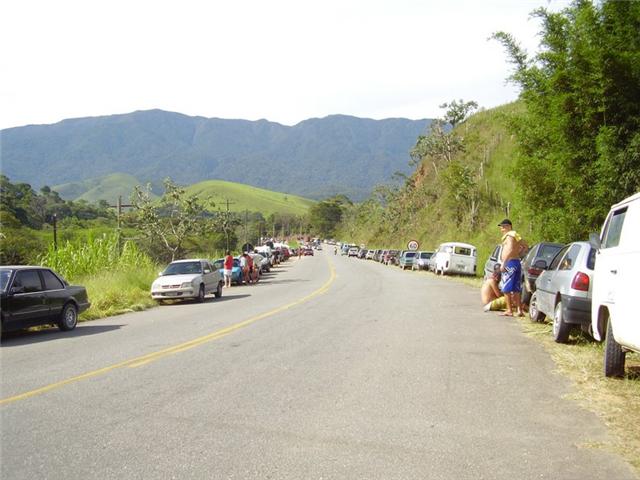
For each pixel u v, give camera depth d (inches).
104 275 932.0
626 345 272.1
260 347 400.2
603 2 607.2
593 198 660.1
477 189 2151.8
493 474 177.3
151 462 188.5
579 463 186.1
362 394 271.9
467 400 261.1
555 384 290.2
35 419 237.8
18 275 501.7
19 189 4025.6
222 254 2153.1
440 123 2913.4
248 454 195.0
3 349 440.1
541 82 708.0
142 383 298.7
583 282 379.2
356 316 573.3
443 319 546.3
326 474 177.6
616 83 605.3
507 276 559.8
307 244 6279.5
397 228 3518.7
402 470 180.7
